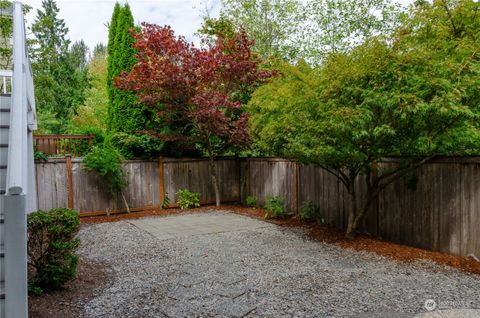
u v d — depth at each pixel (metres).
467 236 4.52
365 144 4.75
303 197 7.65
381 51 4.23
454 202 4.67
